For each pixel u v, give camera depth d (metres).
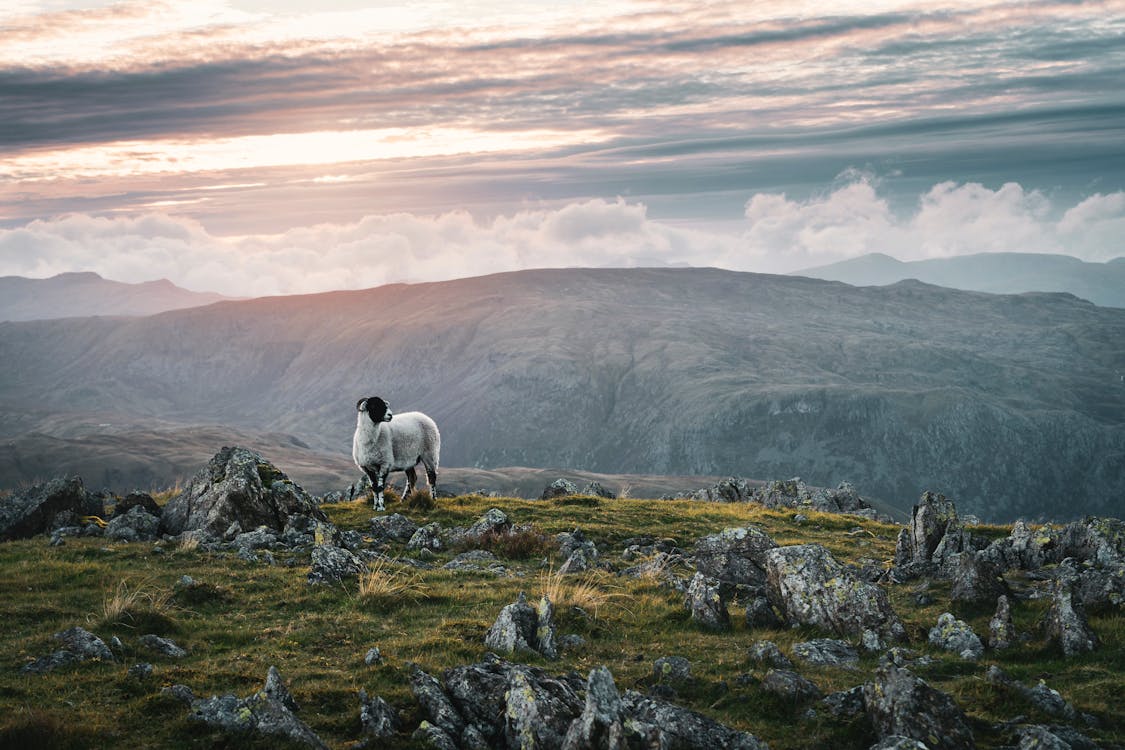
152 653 13.08
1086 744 10.04
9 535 22.22
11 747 9.43
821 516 31.62
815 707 11.27
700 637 14.99
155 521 22.58
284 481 23.81
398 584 17.55
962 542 21.92
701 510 31.67
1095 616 15.66
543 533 24.45
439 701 10.91
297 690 11.58
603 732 9.04
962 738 9.75
